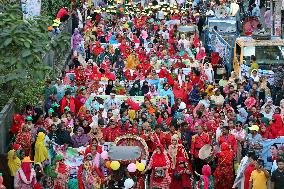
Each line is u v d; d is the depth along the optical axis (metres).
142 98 45.72
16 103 42.06
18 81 36.38
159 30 67.31
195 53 60.28
